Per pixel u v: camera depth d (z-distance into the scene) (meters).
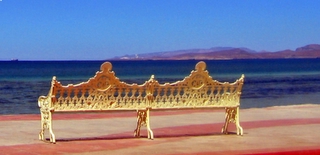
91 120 15.66
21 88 45.66
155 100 11.59
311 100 32.19
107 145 10.85
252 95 37.50
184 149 10.39
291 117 16.67
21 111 25.30
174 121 15.45
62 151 10.11
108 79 11.05
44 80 63.09
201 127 14.06
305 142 11.38
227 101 12.22
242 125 14.47
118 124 14.67
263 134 12.62
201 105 11.88
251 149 10.41
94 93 11.01
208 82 11.87
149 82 11.37
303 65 163.38
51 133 10.99
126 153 9.93
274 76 78.94
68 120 15.60
